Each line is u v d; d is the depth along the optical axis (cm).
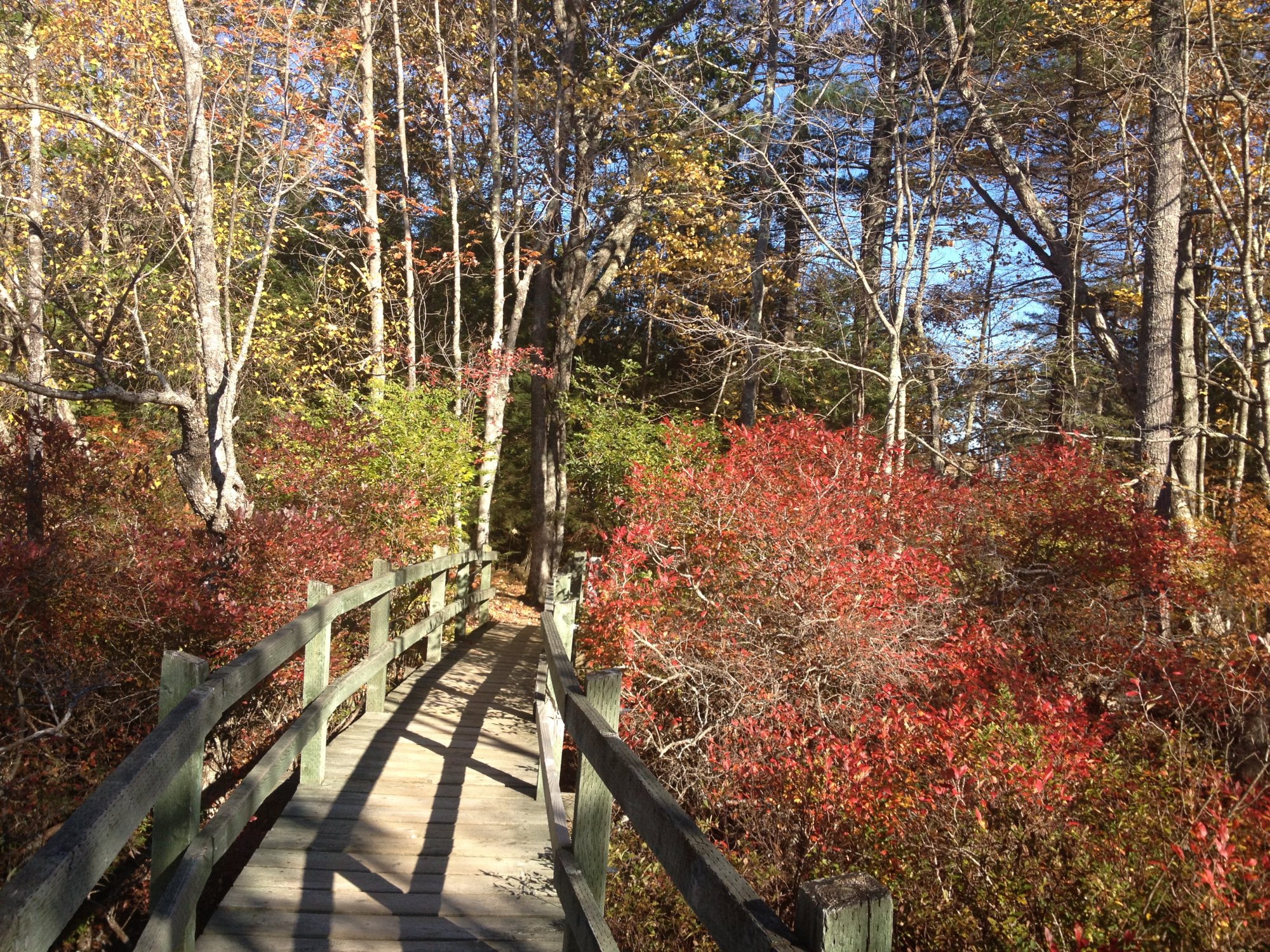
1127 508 918
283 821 489
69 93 1279
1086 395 1767
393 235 2248
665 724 636
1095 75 1460
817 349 1287
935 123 1256
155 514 1170
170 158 1181
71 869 178
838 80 1348
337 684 561
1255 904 436
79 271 1363
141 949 258
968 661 689
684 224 1944
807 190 1255
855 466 854
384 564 689
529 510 2291
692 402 1944
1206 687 714
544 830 502
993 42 1451
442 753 628
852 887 147
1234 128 1428
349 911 397
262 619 801
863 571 651
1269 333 1363
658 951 468
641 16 1961
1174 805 524
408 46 1833
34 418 1045
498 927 392
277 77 1279
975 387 1606
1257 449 1207
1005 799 495
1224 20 1316
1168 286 1227
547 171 1912
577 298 1873
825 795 520
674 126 1802
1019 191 1488
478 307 2417
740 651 607
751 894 172
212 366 1024
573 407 1611
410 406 1266
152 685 761
